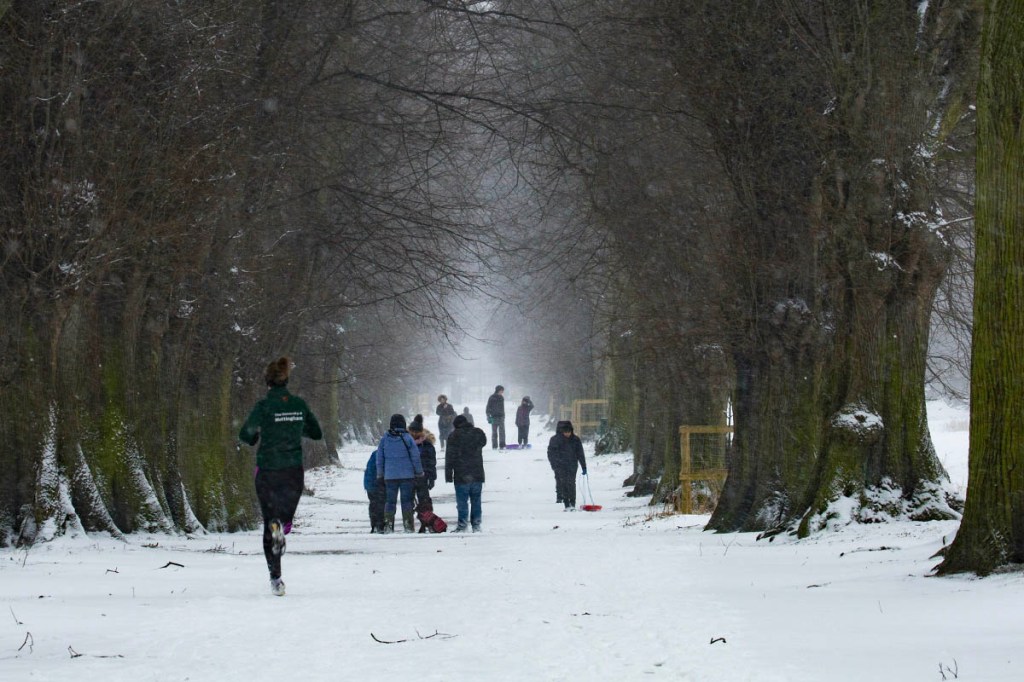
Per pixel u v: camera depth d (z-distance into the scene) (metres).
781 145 82.12
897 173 71.00
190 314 89.12
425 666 30.81
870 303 71.00
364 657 32.34
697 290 95.81
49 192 68.31
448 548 73.75
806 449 81.50
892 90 71.06
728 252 86.88
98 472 76.81
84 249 69.56
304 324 114.62
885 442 70.69
